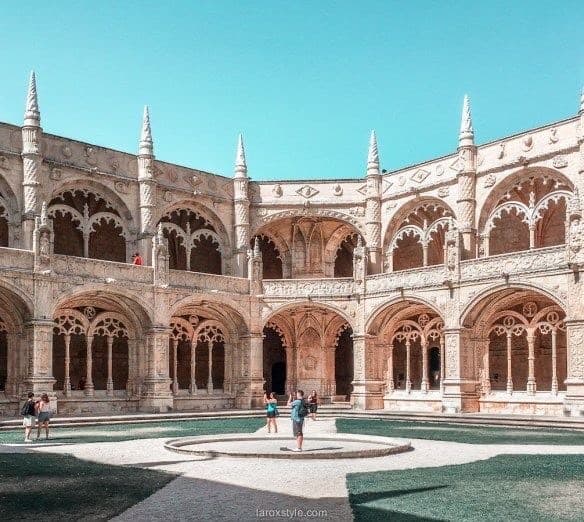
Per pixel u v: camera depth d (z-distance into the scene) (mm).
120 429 34625
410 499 15633
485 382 43469
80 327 43906
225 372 50000
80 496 16281
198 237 51500
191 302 46781
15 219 42719
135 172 48312
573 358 37438
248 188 53406
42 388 39125
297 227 55562
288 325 53625
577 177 42094
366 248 51719
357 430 33250
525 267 39781
